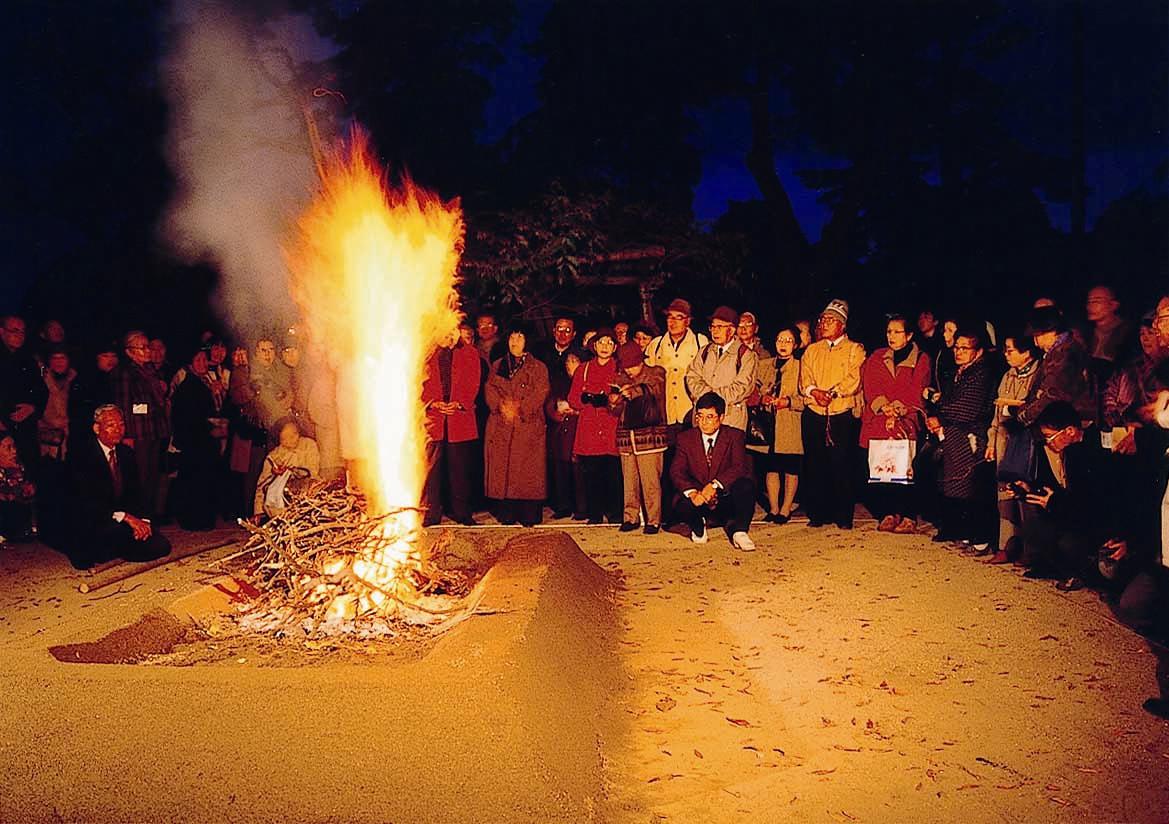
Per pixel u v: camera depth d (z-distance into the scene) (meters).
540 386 9.63
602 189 13.80
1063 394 7.04
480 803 3.67
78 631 4.74
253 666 4.30
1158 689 4.95
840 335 9.09
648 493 9.16
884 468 8.56
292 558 5.47
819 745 4.46
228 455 10.36
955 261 15.65
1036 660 5.40
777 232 15.66
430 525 9.66
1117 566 6.09
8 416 9.13
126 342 9.76
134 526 8.19
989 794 3.96
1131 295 12.43
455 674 3.91
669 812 3.87
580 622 5.54
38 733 3.85
